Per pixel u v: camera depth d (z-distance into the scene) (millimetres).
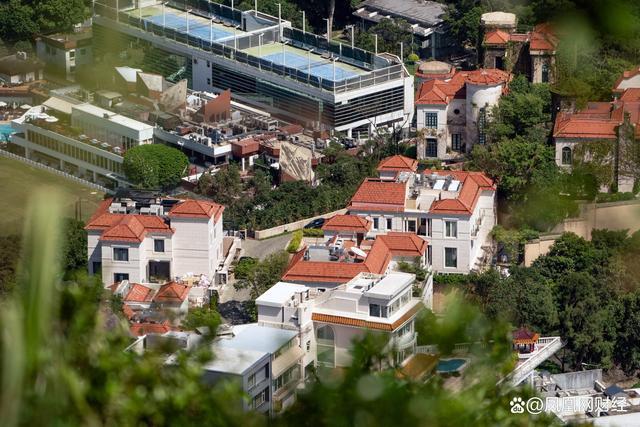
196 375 118125
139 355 116188
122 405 108312
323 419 112750
